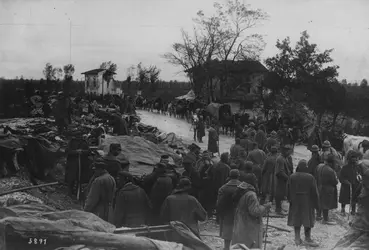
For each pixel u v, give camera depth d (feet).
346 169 42.73
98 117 90.94
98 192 26.00
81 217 21.25
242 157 44.29
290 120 122.42
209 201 39.70
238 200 25.84
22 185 36.52
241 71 195.62
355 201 37.42
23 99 95.09
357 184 41.70
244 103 184.55
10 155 38.70
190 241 21.91
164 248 18.31
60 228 18.08
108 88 240.73
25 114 93.20
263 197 47.09
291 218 32.96
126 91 252.21
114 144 32.83
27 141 41.24
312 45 142.82
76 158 39.42
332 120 136.15
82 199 39.17
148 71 250.57
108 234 18.28
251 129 75.25
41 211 22.34
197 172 37.35
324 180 40.01
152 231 21.90
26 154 40.65
